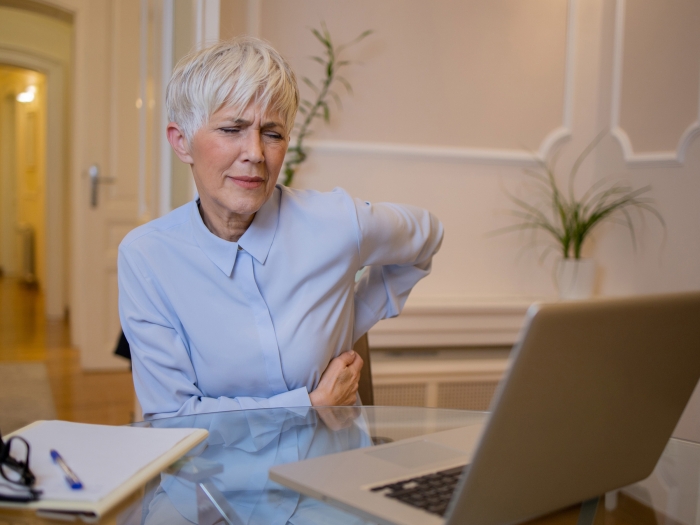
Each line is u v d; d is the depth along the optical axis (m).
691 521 0.82
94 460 0.89
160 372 1.33
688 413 2.45
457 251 2.93
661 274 2.63
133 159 4.27
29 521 0.77
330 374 1.39
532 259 3.01
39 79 8.15
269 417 1.19
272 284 1.32
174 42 2.45
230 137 1.19
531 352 0.65
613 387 0.75
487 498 0.71
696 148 2.45
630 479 0.87
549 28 2.93
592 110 2.99
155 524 0.79
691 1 2.46
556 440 0.73
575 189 3.02
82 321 4.26
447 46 2.83
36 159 8.48
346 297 1.44
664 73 2.60
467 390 2.79
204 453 0.99
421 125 2.84
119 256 1.36
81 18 4.66
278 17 2.63
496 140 2.93
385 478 0.86
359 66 2.75
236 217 1.27
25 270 8.86
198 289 1.31
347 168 2.77
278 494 0.87
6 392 3.78
